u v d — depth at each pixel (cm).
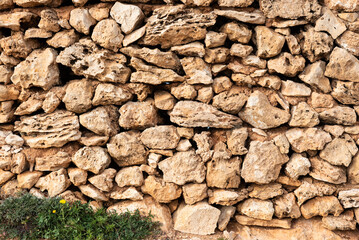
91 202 401
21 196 390
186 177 391
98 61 390
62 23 392
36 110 406
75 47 395
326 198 387
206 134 394
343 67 372
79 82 401
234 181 391
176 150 402
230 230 396
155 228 386
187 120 385
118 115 410
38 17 403
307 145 382
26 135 415
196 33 382
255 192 392
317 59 387
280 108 397
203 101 394
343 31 376
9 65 410
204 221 386
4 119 410
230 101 389
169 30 379
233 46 388
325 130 391
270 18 379
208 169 390
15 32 400
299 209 394
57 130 395
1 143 403
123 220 377
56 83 405
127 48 388
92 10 396
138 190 404
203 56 389
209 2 376
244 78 387
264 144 385
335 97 386
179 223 390
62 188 394
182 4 388
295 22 373
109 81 396
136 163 405
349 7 372
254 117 387
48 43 399
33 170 407
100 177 394
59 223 362
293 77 401
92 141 394
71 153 404
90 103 399
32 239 345
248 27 389
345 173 389
